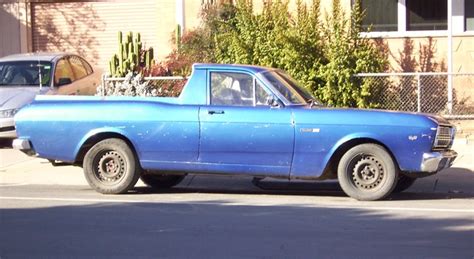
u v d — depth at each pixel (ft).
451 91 51.37
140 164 35.86
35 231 28.07
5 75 54.19
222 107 34.76
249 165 34.63
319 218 30.30
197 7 60.95
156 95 49.03
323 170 34.12
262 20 52.47
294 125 33.99
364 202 34.12
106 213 31.60
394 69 56.85
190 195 36.94
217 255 24.25
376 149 33.78
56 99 37.11
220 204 33.94
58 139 36.27
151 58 55.52
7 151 50.78
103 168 36.42
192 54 55.11
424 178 40.40
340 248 25.08
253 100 34.83
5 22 67.72
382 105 51.13
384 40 56.80
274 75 35.91
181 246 25.49
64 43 66.90
